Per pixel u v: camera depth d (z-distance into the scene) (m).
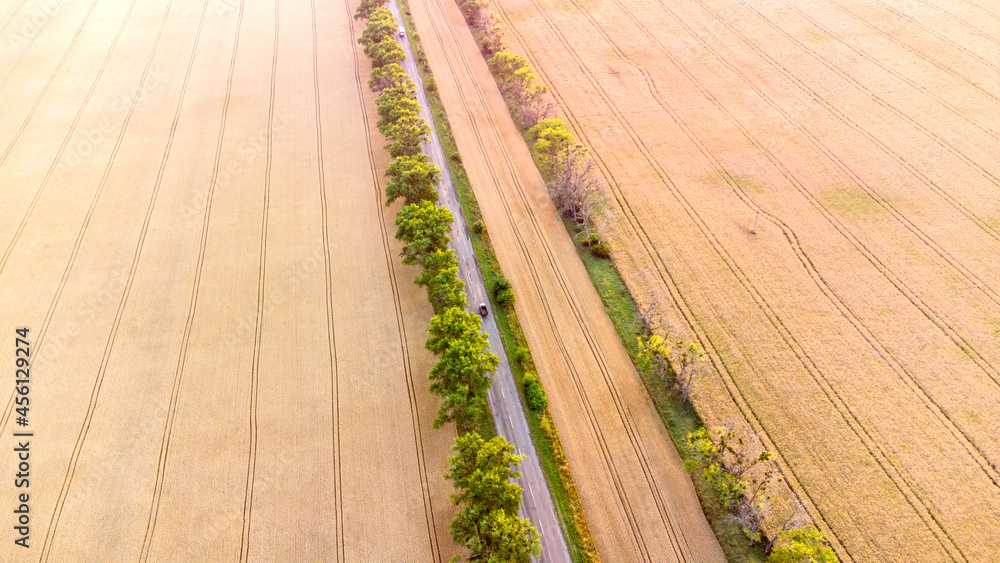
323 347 57.75
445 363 47.53
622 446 49.28
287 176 80.12
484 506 39.28
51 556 43.19
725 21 115.88
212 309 61.88
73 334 59.53
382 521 44.50
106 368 56.31
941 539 42.41
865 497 44.81
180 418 51.94
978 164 78.19
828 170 78.44
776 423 50.00
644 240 68.81
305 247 69.12
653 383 53.84
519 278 64.94
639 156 82.19
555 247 68.75
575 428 50.75
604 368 55.53
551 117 88.31
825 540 42.22
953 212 71.06
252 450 49.41
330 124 90.31
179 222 73.00
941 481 45.75
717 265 65.31
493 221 72.44
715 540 43.19
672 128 87.56
